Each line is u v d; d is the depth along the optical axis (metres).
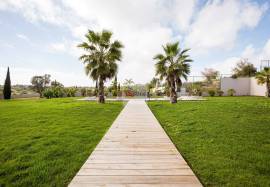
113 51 12.66
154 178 2.39
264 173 2.59
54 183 2.38
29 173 2.64
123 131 5.01
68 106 10.70
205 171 2.65
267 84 18.09
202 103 11.86
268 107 9.11
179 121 6.32
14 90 29.77
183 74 12.29
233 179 2.42
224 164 2.88
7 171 2.71
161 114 8.02
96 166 2.77
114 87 23.39
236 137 4.36
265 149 3.56
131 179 2.37
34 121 6.32
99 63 12.29
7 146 3.76
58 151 3.51
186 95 22.33
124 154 3.28
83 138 4.37
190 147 3.72
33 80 32.84
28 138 4.32
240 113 7.53
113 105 11.48
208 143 3.96
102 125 5.82
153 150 3.50
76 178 2.40
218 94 22.30
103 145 3.80
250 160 3.04
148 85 24.47
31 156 3.26
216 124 5.67
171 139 4.31
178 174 2.51
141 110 9.37
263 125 5.48
